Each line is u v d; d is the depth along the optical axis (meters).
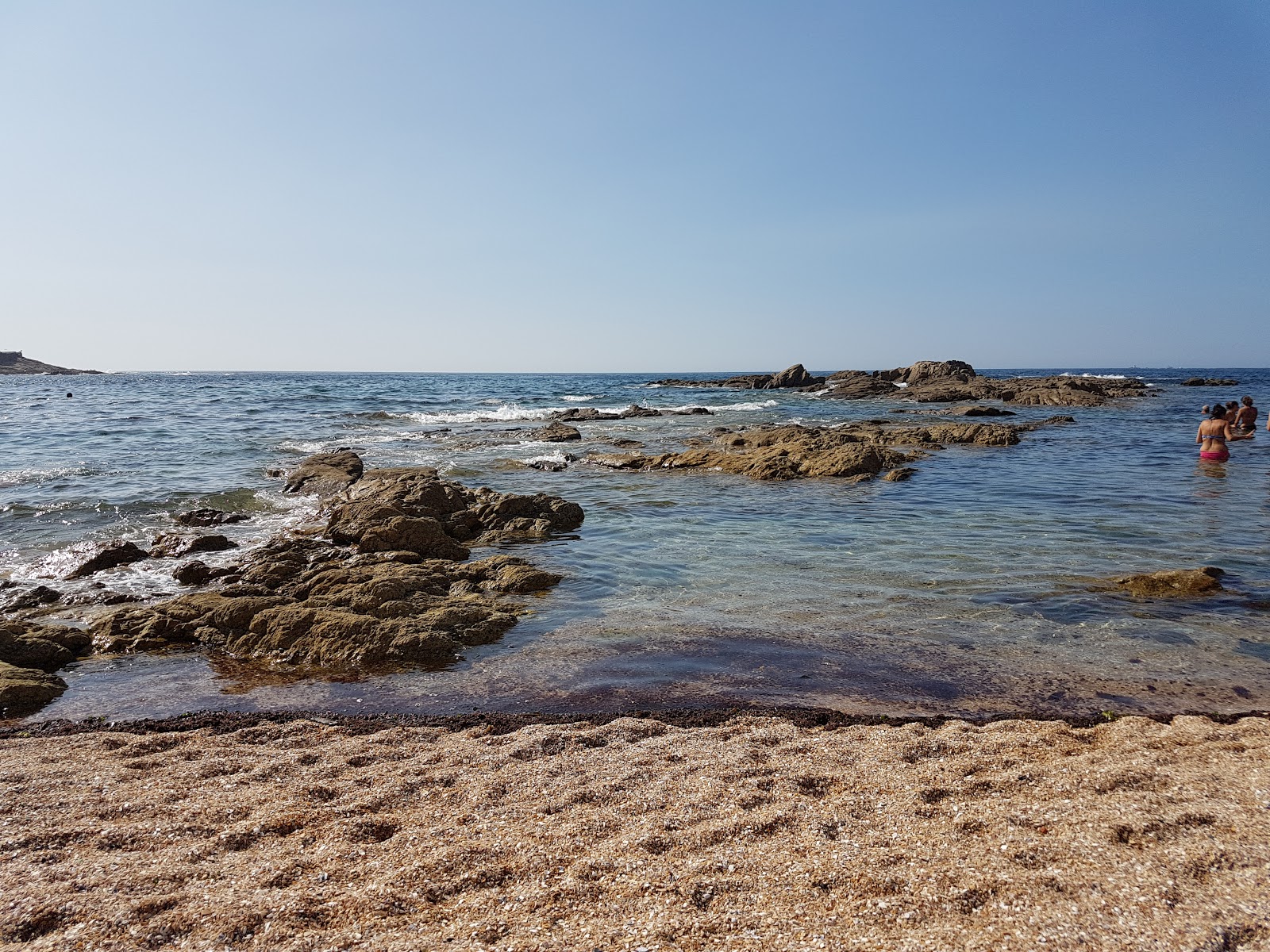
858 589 10.91
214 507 17.61
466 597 10.69
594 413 43.97
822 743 6.29
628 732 6.61
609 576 11.92
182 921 3.93
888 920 3.83
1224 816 4.65
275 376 199.50
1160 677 7.80
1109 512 16.36
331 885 4.31
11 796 5.43
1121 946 3.52
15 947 3.72
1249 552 12.69
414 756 6.17
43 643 8.76
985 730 6.48
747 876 4.29
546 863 4.50
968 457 26.47
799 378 84.94
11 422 33.66
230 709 7.46
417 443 29.92
